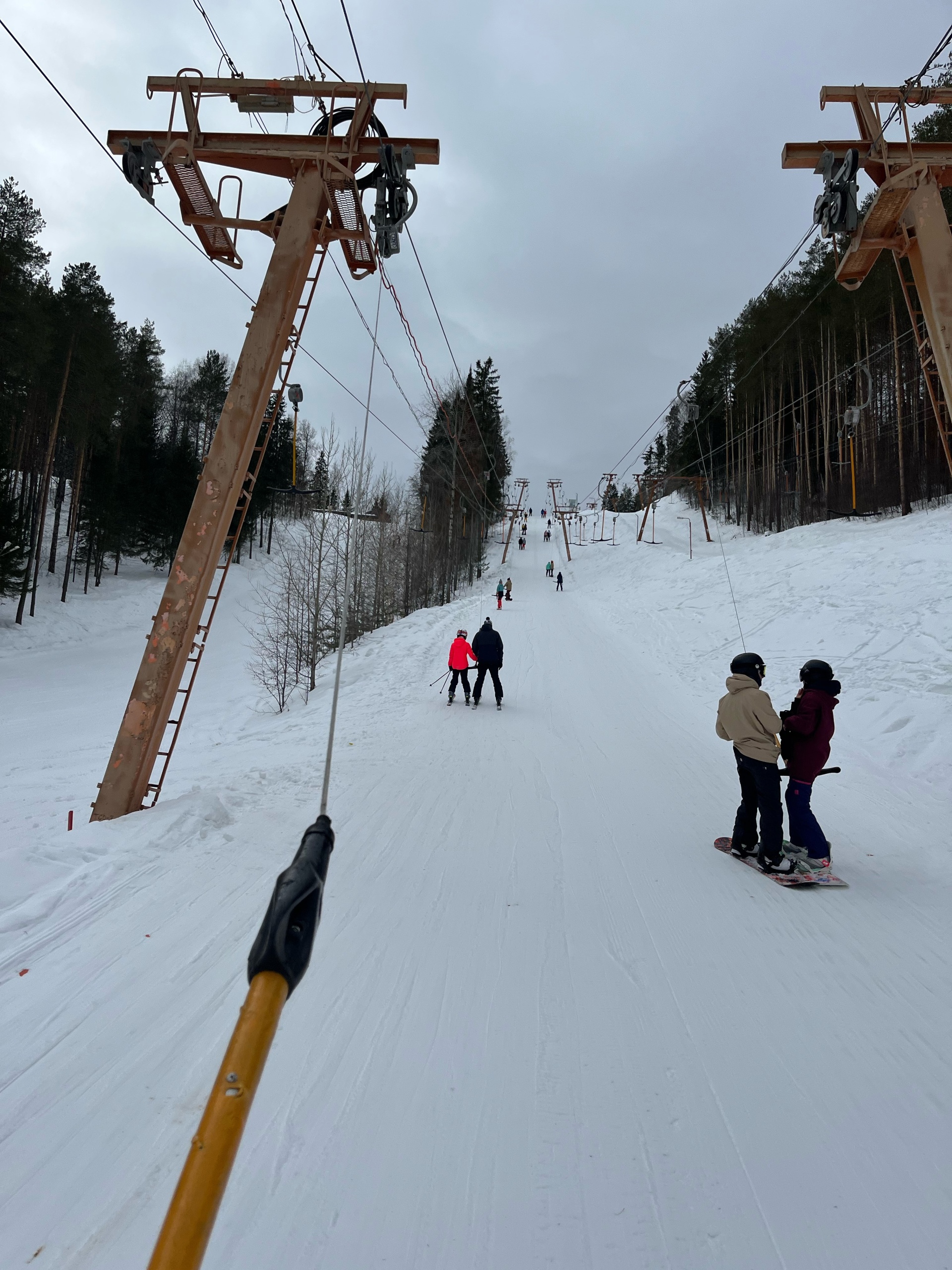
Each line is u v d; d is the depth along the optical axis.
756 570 25.20
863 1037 3.32
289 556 25.92
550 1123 2.70
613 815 6.95
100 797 6.63
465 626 24.45
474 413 45.25
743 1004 3.61
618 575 44.84
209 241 7.92
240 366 7.21
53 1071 2.92
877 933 4.42
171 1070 2.95
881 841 6.19
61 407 37.03
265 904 4.61
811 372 44.75
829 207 6.88
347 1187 2.35
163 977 3.68
